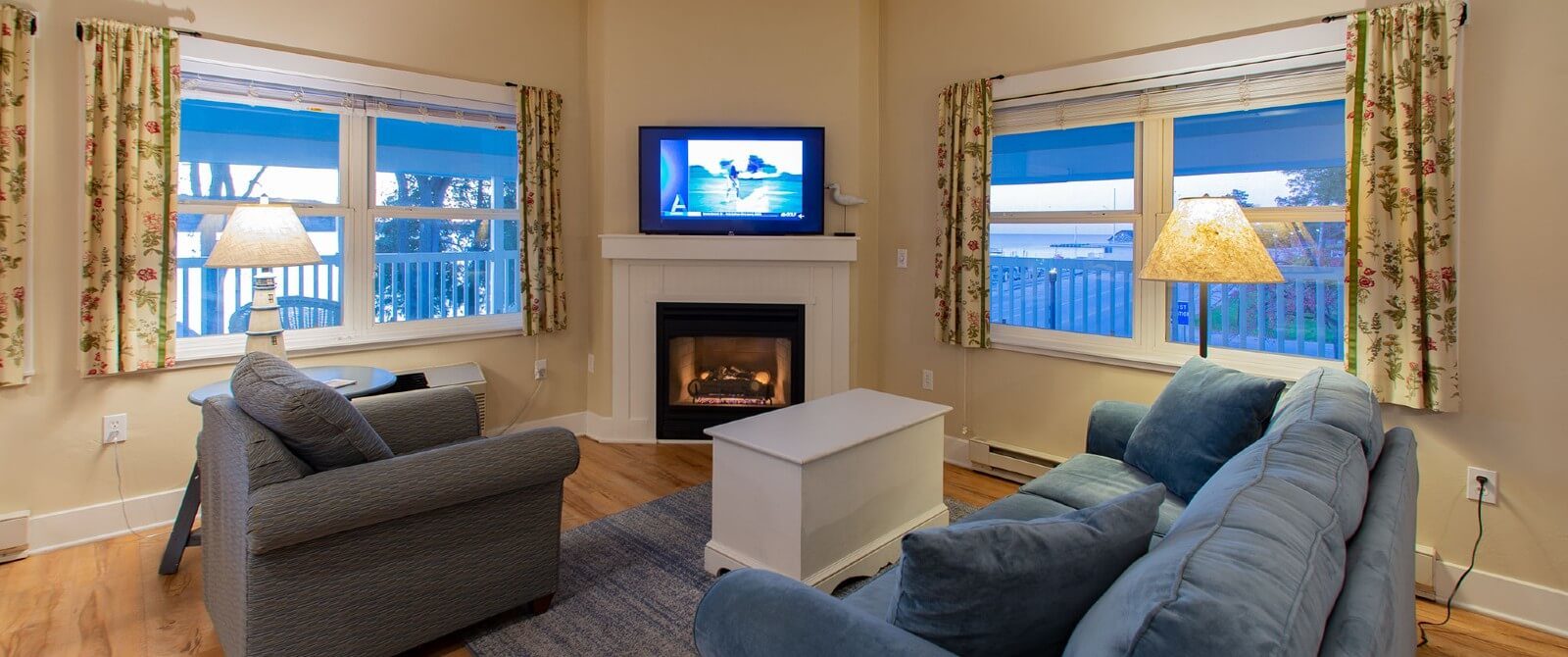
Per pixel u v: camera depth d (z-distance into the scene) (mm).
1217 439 2139
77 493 2908
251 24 3193
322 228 3572
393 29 3605
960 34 3814
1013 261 3805
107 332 2863
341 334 3629
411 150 3828
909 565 1109
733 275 4168
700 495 3445
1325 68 2707
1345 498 1207
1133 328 3369
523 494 2256
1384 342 2527
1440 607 2510
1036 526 1135
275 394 1836
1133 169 3340
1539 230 2285
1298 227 2891
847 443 2477
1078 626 1040
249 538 1729
